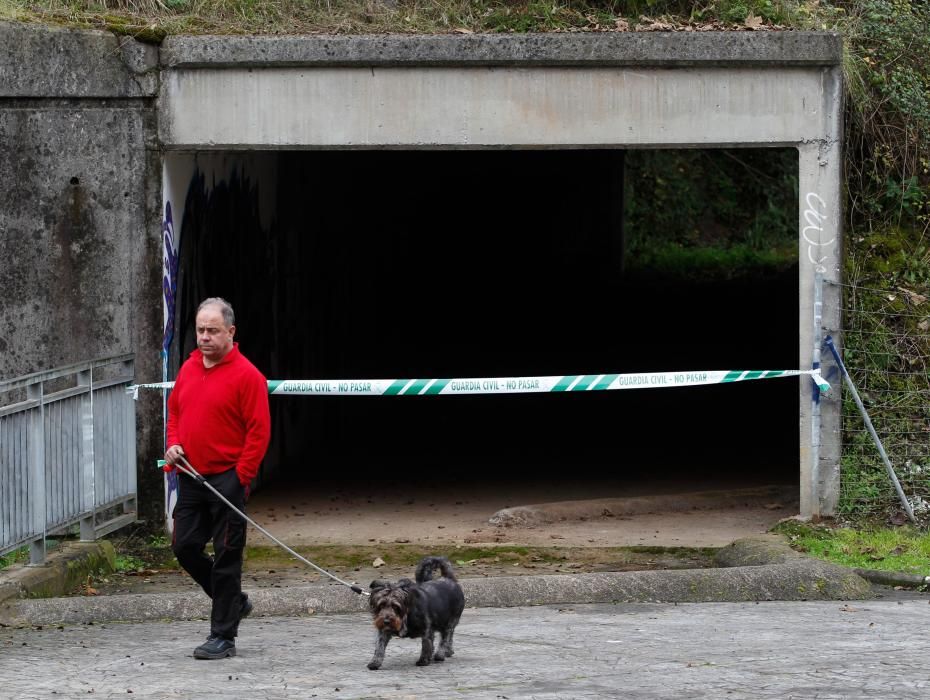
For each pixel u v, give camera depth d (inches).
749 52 621.0
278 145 634.8
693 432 978.1
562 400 1117.7
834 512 641.6
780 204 2126.0
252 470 427.5
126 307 635.5
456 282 1435.8
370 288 1118.4
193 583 569.0
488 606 519.2
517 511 692.1
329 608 516.4
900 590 545.0
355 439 968.3
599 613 503.8
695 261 1993.1
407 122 631.8
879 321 659.4
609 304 1669.5
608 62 624.7
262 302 802.8
